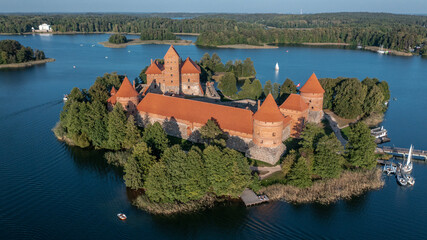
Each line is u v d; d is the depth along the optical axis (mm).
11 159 89000
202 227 64500
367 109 122875
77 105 96125
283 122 87938
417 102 149250
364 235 63125
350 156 83188
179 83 125750
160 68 137375
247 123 83812
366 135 80500
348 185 75750
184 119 91438
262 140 79938
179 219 66312
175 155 70000
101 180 79938
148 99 101312
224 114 87312
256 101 127125
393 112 134625
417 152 93375
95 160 89125
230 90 147500
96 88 114000
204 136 82938
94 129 93875
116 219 66125
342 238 62188
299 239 61812
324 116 115000
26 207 69188
